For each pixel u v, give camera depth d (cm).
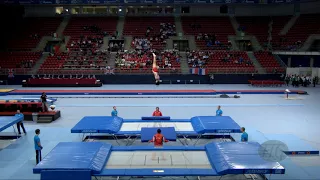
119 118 1521
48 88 3109
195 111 2094
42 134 1543
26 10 4553
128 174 883
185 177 1050
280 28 4147
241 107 2234
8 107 1875
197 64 3562
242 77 3438
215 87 3177
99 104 2339
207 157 1013
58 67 3459
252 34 4144
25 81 3209
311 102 2419
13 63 3541
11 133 1556
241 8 4597
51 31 4178
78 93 2797
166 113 2031
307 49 3544
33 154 1273
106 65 3516
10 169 1120
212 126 1349
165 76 3419
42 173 868
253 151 1009
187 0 4078
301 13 4300
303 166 1153
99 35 4103
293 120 1844
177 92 2798
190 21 4431
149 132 1271
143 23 4372
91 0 4038
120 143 1415
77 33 4138
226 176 1064
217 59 3631
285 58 3797
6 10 4259
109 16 4550
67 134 1545
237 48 3947
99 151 1023
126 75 3394
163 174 885
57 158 951
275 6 4484
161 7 4656
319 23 3862
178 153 1048
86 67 3475
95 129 1308
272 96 2714
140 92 2798
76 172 870
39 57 3666
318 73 3388
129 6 4644
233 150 1016
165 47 3912
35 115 1820
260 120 1842
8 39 4016
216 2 4053
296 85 3284
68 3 4016
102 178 1045
